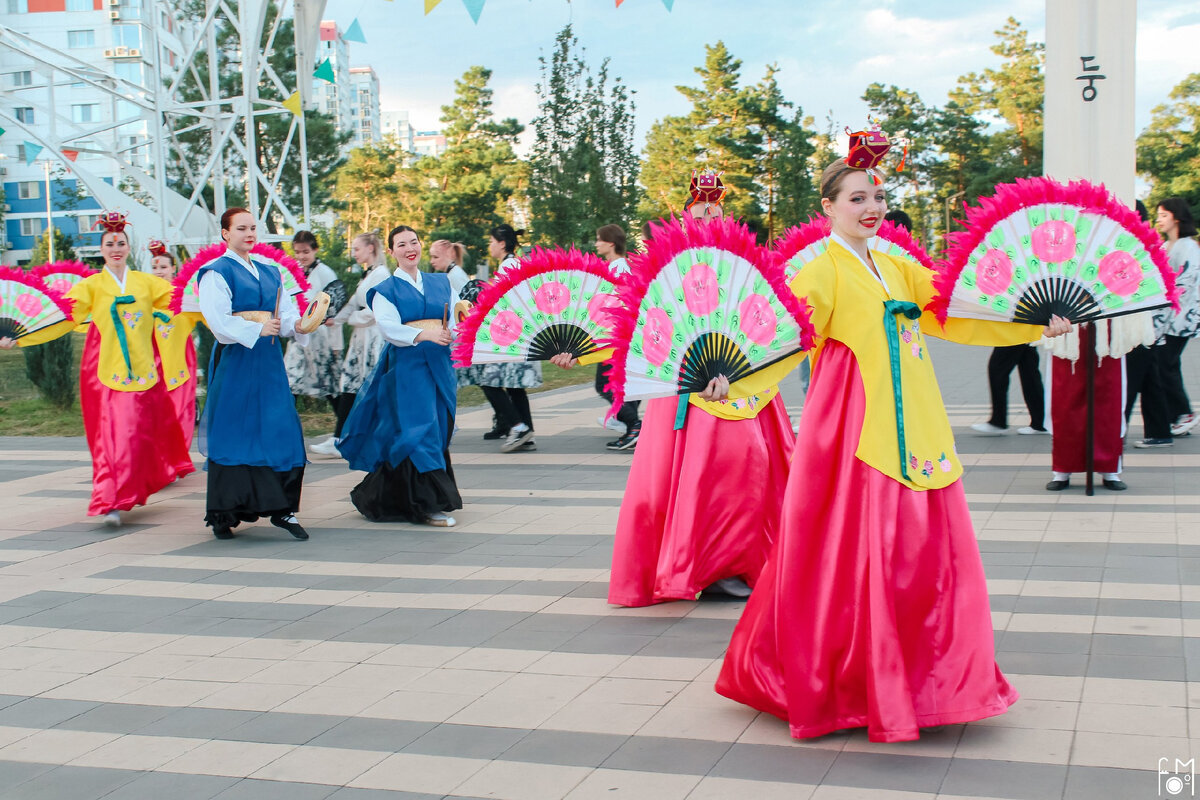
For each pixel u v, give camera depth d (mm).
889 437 3465
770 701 3607
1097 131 9227
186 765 3629
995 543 5895
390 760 3594
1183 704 3680
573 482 8391
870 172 3574
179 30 26531
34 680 4492
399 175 68375
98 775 3584
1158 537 5867
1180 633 4375
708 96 51594
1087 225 3859
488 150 53062
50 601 5648
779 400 5309
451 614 5172
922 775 3256
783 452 5238
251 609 5391
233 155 28516
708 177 5277
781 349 3516
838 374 3572
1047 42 9367
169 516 7742
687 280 3414
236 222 6703
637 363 3441
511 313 5430
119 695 4293
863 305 3545
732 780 3301
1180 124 59844
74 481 9320
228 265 6664
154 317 7566
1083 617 4625
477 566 6039
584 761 3500
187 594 5703
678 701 3965
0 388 16578
